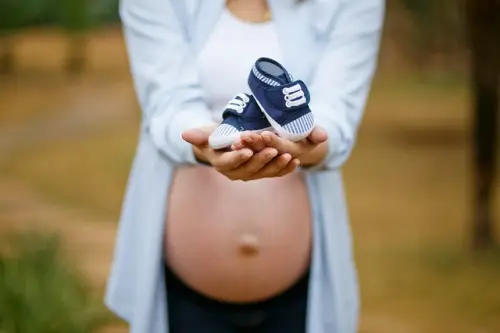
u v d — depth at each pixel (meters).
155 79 2.69
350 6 2.75
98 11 19.25
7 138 17.45
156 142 2.61
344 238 2.81
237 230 2.71
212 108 2.67
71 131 18.27
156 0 2.73
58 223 10.11
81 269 7.92
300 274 2.81
